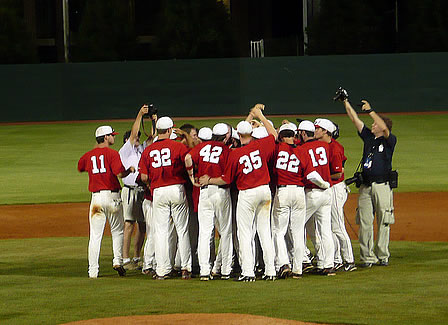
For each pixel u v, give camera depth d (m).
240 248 32.12
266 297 28.61
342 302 27.56
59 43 195.50
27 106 138.00
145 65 139.12
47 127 125.19
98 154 33.31
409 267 34.53
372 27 165.12
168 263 33.31
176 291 30.05
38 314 26.69
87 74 138.62
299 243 32.38
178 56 167.62
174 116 140.25
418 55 133.75
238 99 139.00
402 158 82.00
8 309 27.45
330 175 33.31
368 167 34.25
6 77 137.25
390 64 134.38
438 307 26.61
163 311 26.83
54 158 88.44
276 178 32.16
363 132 34.81
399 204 55.78
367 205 34.78
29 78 137.62
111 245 44.19
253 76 138.00
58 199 61.25
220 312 26.52
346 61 135.00
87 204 58.91
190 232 34.97
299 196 31.89
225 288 30.50
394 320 25.05
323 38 163.25
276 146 32.16
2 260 39.16
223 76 138.75
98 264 36.56
